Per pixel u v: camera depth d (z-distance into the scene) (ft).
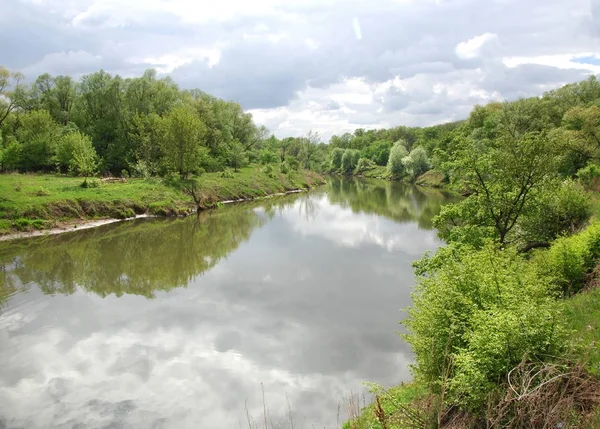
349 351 52.47
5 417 40.37
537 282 32.73
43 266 92.32
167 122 191.83
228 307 68.23
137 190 162.61
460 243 59.06
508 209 62.85
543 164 59.21
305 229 138.10
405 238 119.75
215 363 50.26
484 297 30.68
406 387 37.78
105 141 215.72
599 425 21.18
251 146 330.95
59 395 44.06
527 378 23.15
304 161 382.22
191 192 179.93
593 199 75.66
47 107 226.17
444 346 29.09
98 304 69.97
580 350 27.20
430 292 33.53
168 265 94.43
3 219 116.98
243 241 120.06
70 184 153.58
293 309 66.80
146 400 43.01
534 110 179.63
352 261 95.30
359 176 428.15
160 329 59.93
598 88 183.01
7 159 181.88
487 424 21.89
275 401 42.27
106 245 112.47
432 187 283.38
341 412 40.09
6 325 61.31
